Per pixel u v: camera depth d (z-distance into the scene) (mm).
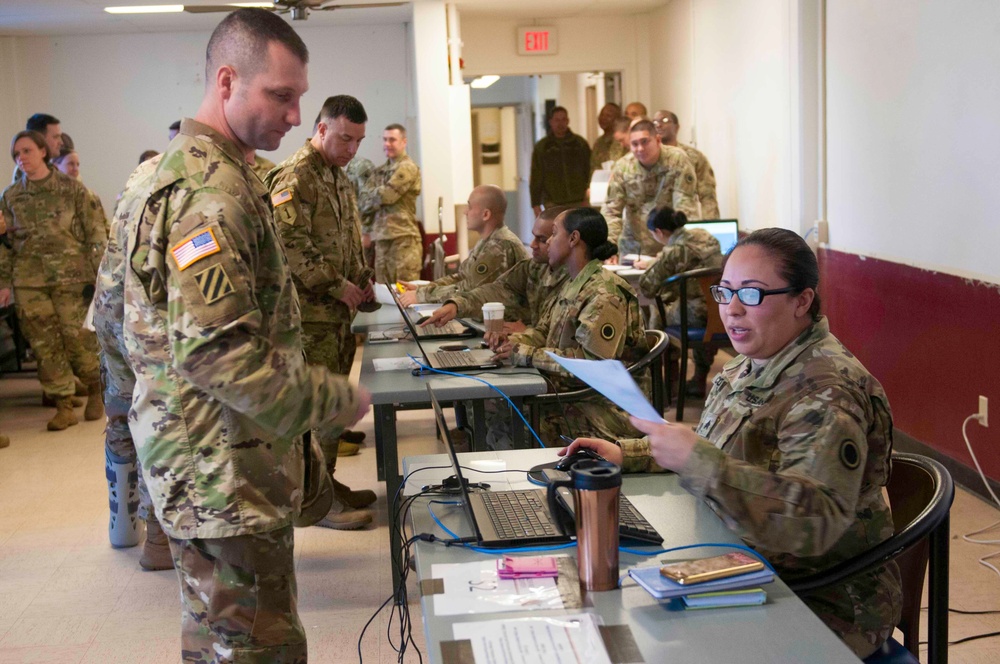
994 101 3500
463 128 8078
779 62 5734
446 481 1880
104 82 8438
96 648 2729
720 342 4977
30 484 4359
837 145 5055
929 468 1767
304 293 3750
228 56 1711
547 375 3152
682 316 4836
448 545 1577
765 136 6098
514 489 1873
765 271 1666
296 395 1605
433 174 8133
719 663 1172
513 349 3051
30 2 6629
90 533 3701
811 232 5383
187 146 1661
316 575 3191
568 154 9352
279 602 1746
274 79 1715
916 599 1711
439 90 8016
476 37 9211
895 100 4328
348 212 3969
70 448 4977
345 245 3939
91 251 5480
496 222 4277
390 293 3965
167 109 8531
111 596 3098
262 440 1690
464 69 9258
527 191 13383
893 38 4309
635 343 3203
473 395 2764
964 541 3238
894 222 4398
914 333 4191
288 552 1763
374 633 2742
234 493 1657
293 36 1754
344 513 3648
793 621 1282
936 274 3959
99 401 5574
